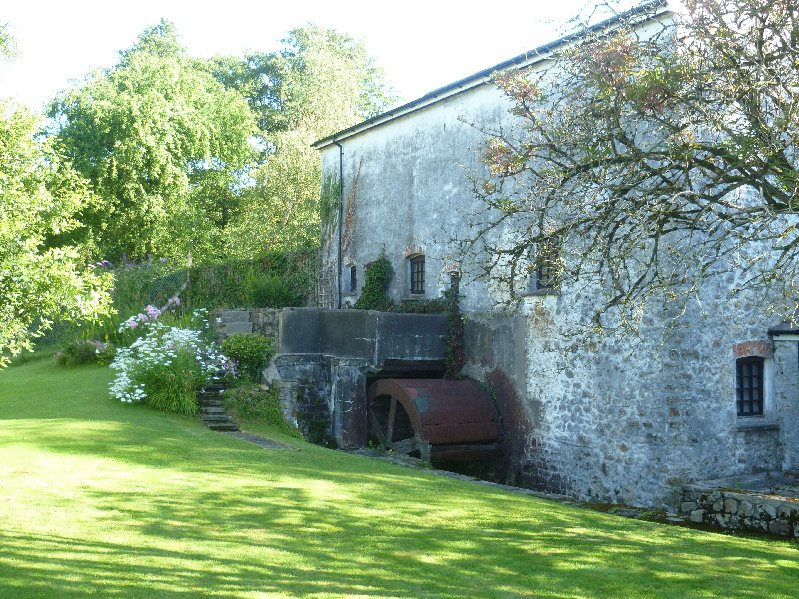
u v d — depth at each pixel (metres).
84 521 6.80
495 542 6.99
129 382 13.95
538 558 6.56
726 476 11.43
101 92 29.22
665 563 6.60
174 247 30.62
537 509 8.59
